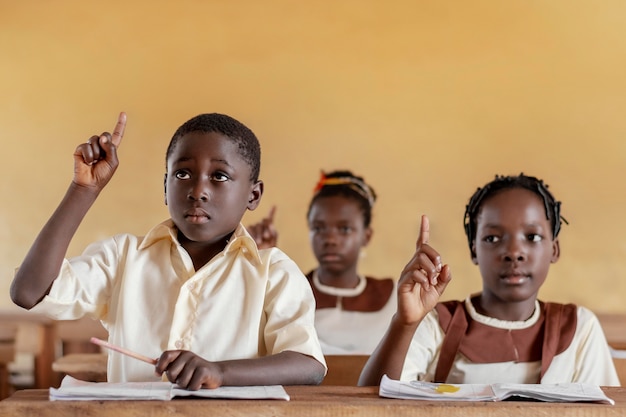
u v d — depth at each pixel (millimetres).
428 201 7113
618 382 2549
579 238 6969
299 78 7234
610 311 6883
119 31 7355
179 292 1963
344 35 7230
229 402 1577
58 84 7359
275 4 7281
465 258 7055
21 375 6430
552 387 1780
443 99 7148
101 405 1552
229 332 1939
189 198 1942
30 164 7320
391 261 7098
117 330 1968
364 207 4246
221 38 7309
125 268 2012
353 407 1602
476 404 1639
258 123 7258
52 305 1902
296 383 1859
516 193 2592
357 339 3928
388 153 7156
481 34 7133
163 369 1667
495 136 7094
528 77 7078
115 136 1903
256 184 2135
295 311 1990
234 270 1995
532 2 7082
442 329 2553
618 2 7008
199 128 1987
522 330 2549
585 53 7035
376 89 7195
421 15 7180
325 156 7195
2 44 7379
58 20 7375
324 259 4125
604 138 7000
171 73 7312
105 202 7246
